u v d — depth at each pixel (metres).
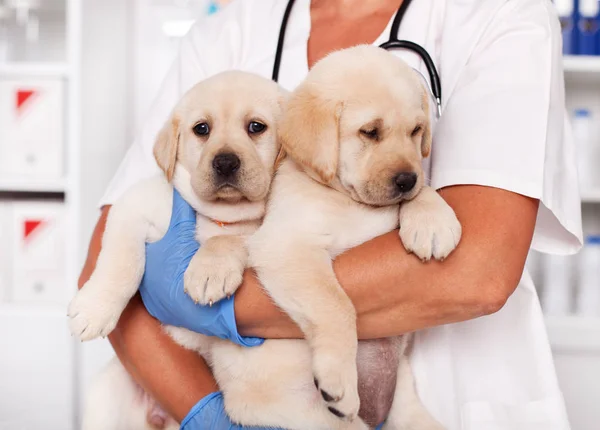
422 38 1.33
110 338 1.27
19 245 2.28
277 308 1.05
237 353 1.12
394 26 1.33
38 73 2.23
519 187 1.03
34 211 2.28
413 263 1.00
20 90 2.25
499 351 1.19
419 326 1.03
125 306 1.20
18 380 2.22
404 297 1.00
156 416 1.29
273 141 1.25
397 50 1.31
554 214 1.11
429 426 1.15
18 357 2.22
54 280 2.29
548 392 1.15
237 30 1.52
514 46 1.13
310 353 1.07
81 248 2.25
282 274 1.03
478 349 1.19
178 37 2.63
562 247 1.22
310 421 1.07
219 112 1.23
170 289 1.12
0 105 2.25
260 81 1.29
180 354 1.18
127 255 1.18
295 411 1.07
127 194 1.27
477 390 1.18
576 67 2.28
